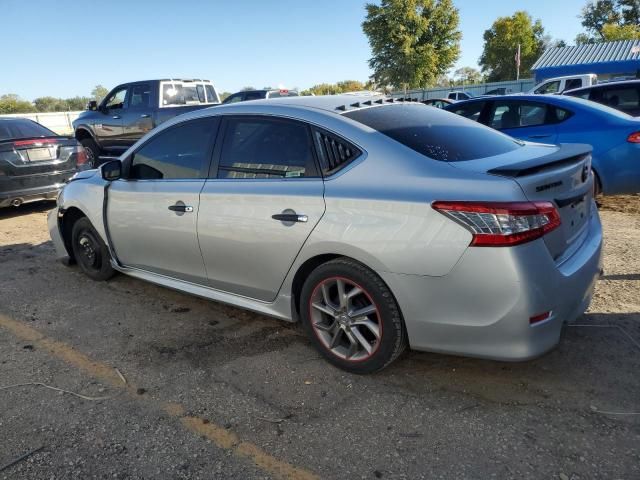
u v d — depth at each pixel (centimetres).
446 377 307
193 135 381
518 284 248
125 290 471
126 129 1177
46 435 268
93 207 452
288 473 236
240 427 269
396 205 271
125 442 260
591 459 236
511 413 271
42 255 591
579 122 663
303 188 310
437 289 264
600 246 316
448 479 229
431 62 3394
